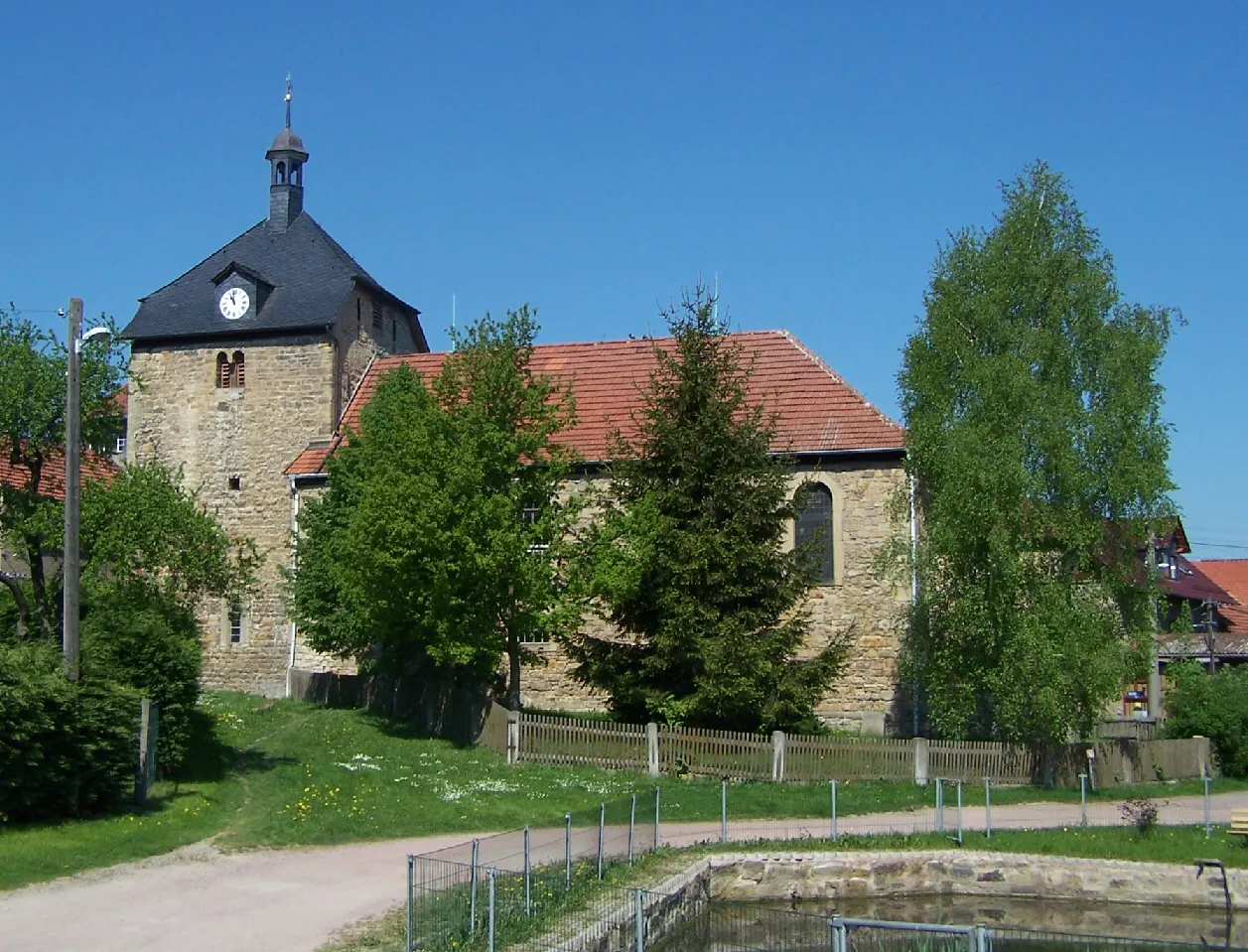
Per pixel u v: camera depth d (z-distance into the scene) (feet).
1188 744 109.70
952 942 44.91
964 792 89.15
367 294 143.13
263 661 133.08
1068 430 96.89
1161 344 99.30
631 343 133.49
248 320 136.05
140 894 52.60
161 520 79.20
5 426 78.59
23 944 44.93
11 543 82.53
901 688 110.93
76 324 69.77
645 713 96.63
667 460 96.53
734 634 90.84
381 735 102.01
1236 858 70.69
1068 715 94.17
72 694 63.98
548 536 98.89
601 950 48.24
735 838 71.92
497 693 113.50
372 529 94.63
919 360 104.01
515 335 104.88
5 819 60.39
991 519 95.91
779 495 94.84
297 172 145.48
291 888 54.44
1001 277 101.40
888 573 104.37
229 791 74.59
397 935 47.16
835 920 34.50
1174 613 169.17
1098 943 47.19
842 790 86.43
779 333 127.44
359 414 127.95
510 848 49.90
